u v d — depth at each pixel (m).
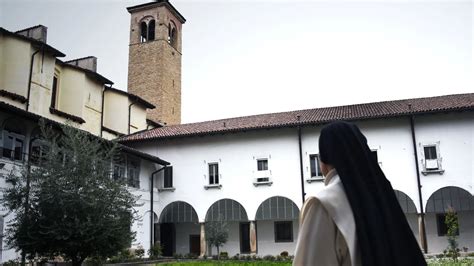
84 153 12.77
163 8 45.75
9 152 17.75
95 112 29.03
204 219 28.02
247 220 27.61
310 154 26.98
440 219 25.97
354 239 1.42
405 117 25.75
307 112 30.23
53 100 26.58
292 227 28.19
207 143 29.17
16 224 12.15
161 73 44.34
